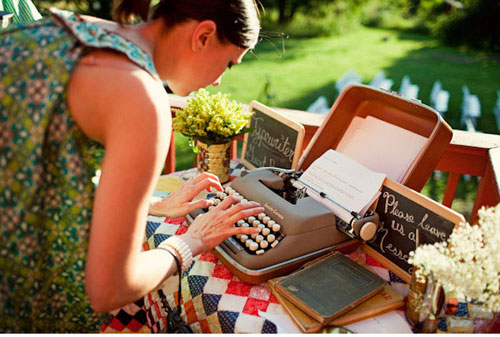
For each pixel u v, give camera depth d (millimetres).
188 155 4789
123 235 807
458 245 1021
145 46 901
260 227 1349
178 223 1571
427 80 8133
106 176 796
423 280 1021
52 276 926
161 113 819
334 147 1730
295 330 1122
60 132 823
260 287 1281
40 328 954
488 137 2021
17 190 837
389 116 1633
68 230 893
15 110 814
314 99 7070
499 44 10602
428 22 13188
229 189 1574
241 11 957
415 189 1463
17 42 834
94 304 844
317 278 1243
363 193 1405
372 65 9180
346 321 1130
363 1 12906
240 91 7199
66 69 791
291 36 11852
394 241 1393
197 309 1267
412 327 1147
